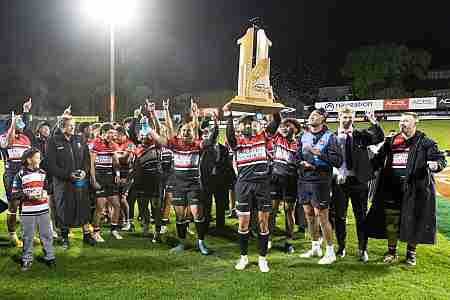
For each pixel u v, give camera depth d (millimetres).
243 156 5879
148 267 6004
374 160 6477
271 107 6480
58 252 6660
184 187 6660
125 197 8172
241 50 6414
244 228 5949
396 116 33000
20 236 7516
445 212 10133
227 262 6238
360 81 45188
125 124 8820
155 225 7332
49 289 5215
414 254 6223
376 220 6383
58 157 6621
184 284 5367
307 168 6109
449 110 33281
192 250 6848
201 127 8570
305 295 5043
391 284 5410
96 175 7328
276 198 7016
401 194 6223
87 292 5125
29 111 8055
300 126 7410
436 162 5934
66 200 6754
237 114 7223
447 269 6043
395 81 44719
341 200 6484
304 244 7262
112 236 7625
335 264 6168
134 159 8055
